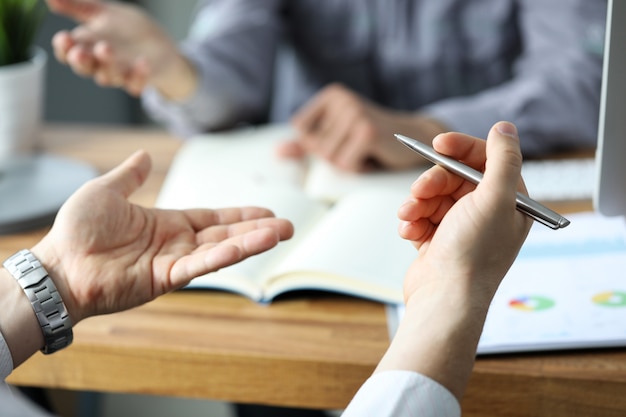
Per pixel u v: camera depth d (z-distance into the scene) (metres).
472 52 1.60
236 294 0.94
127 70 1.29
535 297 0.86
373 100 1.65
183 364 0.85
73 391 1.43
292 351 0.83
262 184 1.14
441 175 0.66
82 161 1.33
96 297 0.76
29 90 1.33
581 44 1.42
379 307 0.91
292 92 1.69
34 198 1.14
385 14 1.61
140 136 1.44
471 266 0.60
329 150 1.24
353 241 0.95
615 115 0.84
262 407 1.41
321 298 0.93
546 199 1.11
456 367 0.57
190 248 0.78
